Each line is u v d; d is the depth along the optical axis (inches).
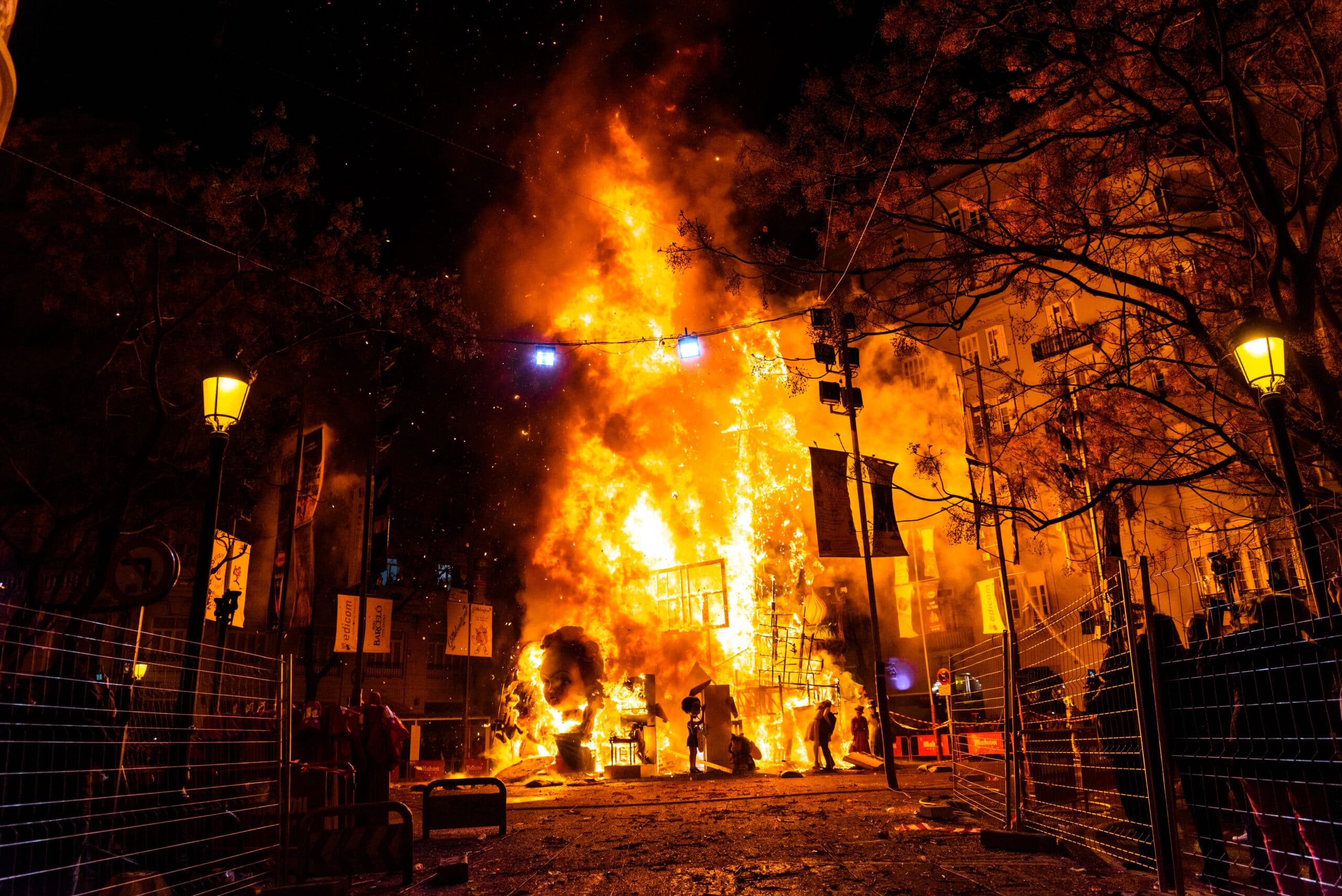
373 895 263.0
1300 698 200.5
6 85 151.6
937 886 241.3
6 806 178.7
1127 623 229.3
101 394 927.0
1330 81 347.9
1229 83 339.9
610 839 376.8
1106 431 530.6
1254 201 354.6
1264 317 298.7
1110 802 336.2
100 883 214.4
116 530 559.8
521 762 890.7
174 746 262.7
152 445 592.4
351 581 808.9
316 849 275.0
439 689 1421.0
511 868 306.7
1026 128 436.5
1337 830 181.5
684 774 846.5
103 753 238.7
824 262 462.3
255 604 1187.9
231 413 339.0
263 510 1192.8
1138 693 224.4
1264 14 378.3
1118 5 378.3
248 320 754.8
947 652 1168.2
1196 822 231.9
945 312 431.8
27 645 184.5
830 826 394.3
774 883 257.6
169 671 317.4
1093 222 458.3
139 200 757.9
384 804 284.7
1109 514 526.6
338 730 353.1
